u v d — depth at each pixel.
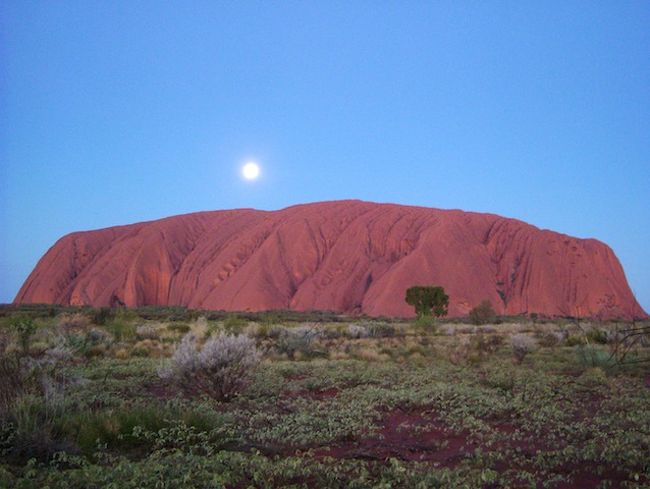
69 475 6.50
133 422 9.22
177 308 107.12
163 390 14.52
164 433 8.91
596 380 15.91
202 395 13.21
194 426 9.45
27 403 9.17
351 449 8.88
